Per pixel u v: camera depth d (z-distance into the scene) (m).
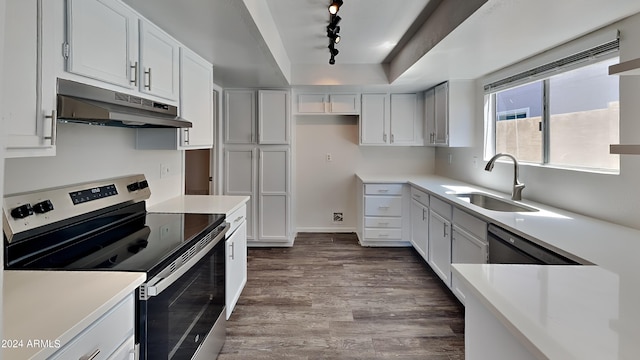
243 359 2.02
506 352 0.88
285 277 3.30
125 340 1.06
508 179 2.94
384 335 2.28
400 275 3.35
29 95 1.06
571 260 1.35
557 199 2.31
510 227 1.81
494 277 1.07
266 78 3.51
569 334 0.74
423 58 2.66
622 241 1.52
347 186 4.96
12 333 0.76
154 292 1.15
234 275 2.45
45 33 1.11
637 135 1.74
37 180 1.43
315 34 2.92
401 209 4.18
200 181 4.67
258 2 2.03
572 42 2.17
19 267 1.22
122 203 1.92
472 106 3.56
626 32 1.79
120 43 1.58
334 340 2.22
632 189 1.76
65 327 0.79
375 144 4.47
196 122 2.54
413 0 2.25
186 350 1.51
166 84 2.06
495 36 2.11
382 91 4.34
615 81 1.96
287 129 4.12
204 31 2.04
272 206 4.21
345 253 4.03
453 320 2.48
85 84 1.34
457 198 2.73
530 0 1.58
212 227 1.90
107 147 1.91
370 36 2.96
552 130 2.48
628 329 0.76
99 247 1.46
